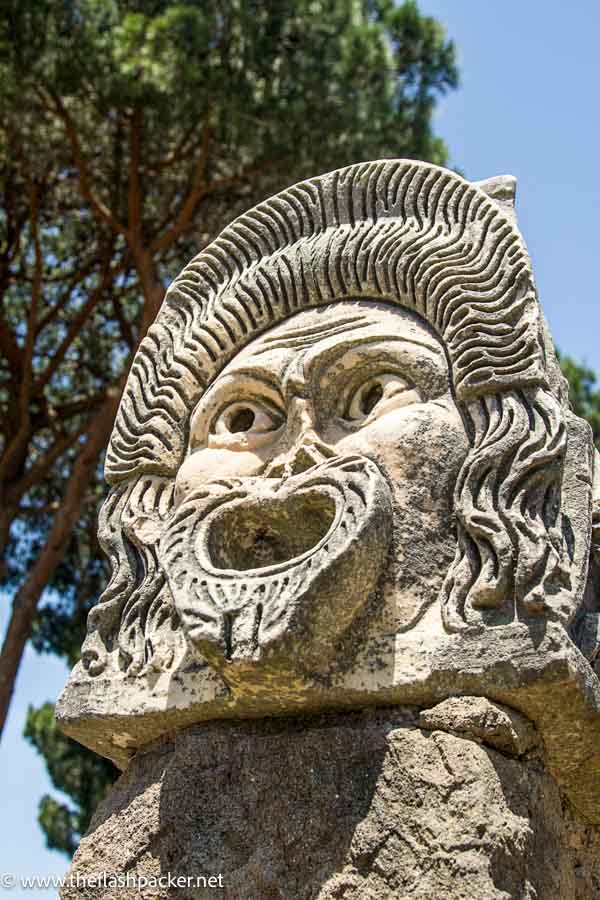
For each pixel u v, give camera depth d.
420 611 1.99
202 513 2.13
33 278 6.50
